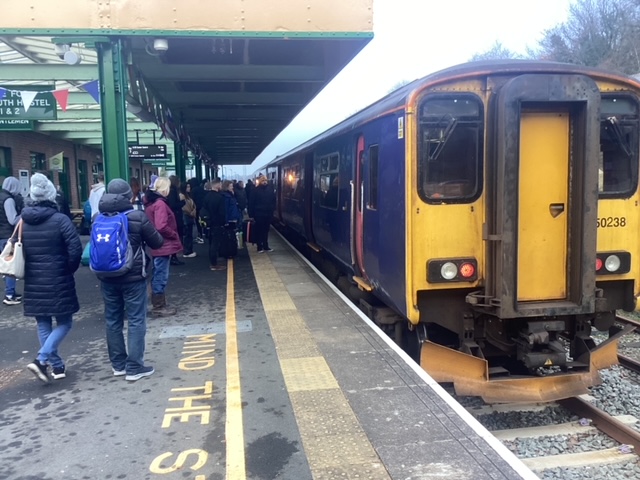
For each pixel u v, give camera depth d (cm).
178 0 729
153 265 729
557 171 510
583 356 537
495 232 507
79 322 711
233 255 1196
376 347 573
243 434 395
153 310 734
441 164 520
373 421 405
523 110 498
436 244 521
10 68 1020
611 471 441
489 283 511
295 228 1566
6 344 629
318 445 373
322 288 879
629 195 545
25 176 1636
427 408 424
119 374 520
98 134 1858
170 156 2358
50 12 711
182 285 923
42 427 419
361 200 747
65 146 2033
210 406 449
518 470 334
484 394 509
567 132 507
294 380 488
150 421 424
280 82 1217
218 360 554
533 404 571
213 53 1041
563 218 515
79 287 920
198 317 716
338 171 929
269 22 748
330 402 439
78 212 1892
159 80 1120
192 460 366
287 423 409
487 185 512
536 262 516
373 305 785
